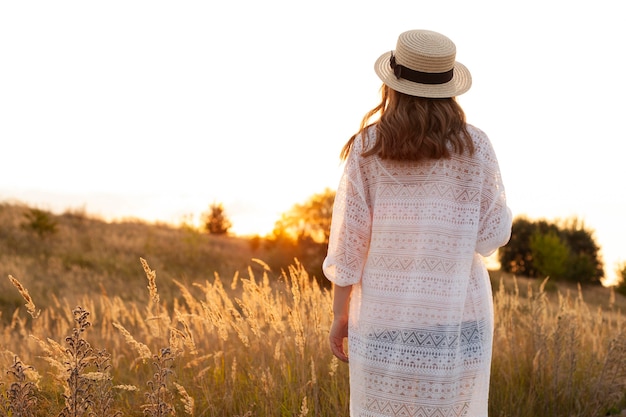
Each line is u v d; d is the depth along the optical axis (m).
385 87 2.54
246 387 4.08
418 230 2.36
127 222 31.31
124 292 14.62
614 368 4.60
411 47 2.38
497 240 2.42
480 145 2.41
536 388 4.38
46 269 17.69
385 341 2.37
